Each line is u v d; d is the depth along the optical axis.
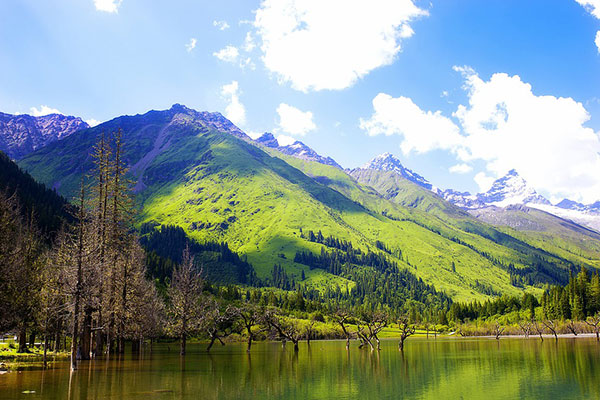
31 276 61.59
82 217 50.69
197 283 78.62
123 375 43.41
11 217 53.38
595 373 49.16
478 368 55.84
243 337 148.25
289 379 44.69
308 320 189.12
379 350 96.12
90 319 59.88
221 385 39.38
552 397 34.03
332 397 33.75
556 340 136.12
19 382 36.66
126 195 67.12
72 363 45.31
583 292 189.62
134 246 74.38
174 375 45.62
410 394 35.44
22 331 63.69
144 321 79.31
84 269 50.22
